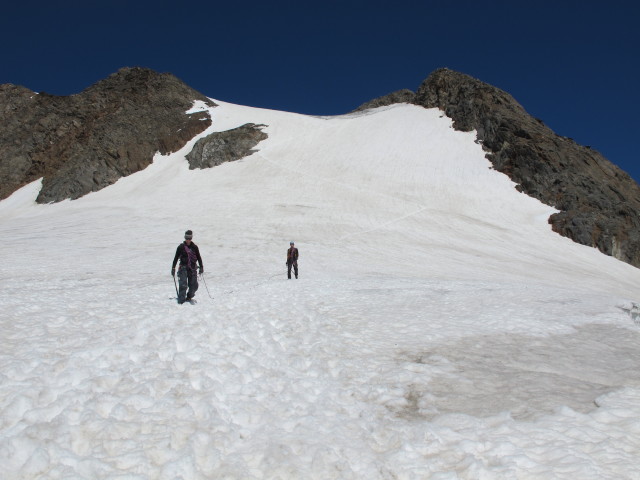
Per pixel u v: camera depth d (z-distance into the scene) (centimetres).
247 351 855
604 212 4978
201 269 1309
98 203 5266
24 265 2291
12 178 6681
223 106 8469
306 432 576
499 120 6488
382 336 1059
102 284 1750
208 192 5269
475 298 1569
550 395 705
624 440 554
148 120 7381
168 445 512
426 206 4903
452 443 561
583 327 1167
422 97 7975
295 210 4588
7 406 544
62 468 445
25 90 8431
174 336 841
